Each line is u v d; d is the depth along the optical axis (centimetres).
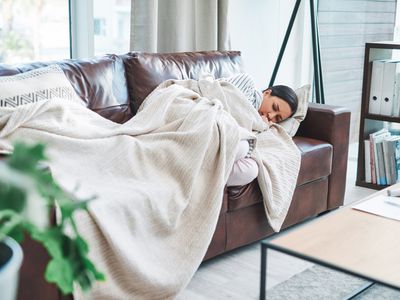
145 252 193
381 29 409
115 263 183
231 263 242
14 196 68
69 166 199
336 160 295
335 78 445
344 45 432
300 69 440
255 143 245
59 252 75
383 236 167
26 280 154
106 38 333
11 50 290
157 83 270
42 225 71
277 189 247
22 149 72
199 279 226
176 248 204
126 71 269
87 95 245
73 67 246
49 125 207
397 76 349
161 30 325
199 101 246
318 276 229
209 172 221
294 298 210
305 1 430
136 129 226
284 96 283
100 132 217
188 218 210
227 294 214
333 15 435
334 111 290
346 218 181
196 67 290
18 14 289
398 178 354
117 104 256
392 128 379
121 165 206
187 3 330
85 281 78
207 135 220
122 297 185
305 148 274
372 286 219
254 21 394
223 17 343
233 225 240
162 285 194
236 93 270
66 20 313
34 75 226
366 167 361
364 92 356
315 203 287
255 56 400
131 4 304
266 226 257
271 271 234
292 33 428
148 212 194
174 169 212
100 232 178
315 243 161
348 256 153
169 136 221
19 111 202
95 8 324
